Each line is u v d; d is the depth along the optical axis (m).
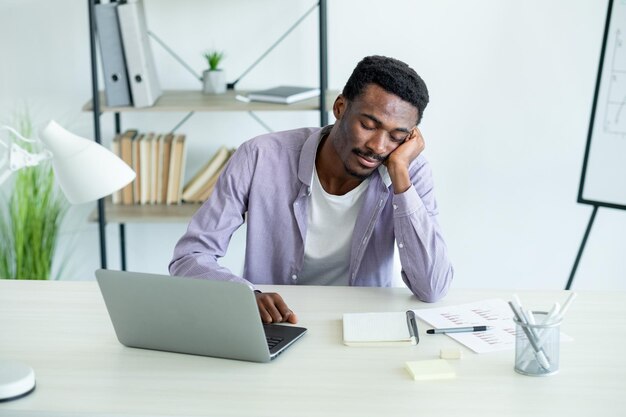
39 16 3.83
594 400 1.76
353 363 1.95
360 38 3.87
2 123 3.91
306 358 1.97
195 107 3.46
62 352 2.02
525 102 3.94
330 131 2.56
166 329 1.99
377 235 2.57
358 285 2.62
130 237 4.06
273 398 1.77
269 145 2.58
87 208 4.00
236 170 2.57
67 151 1.82
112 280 1.98
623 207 3.32
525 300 2.36
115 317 2.03
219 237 2.53
